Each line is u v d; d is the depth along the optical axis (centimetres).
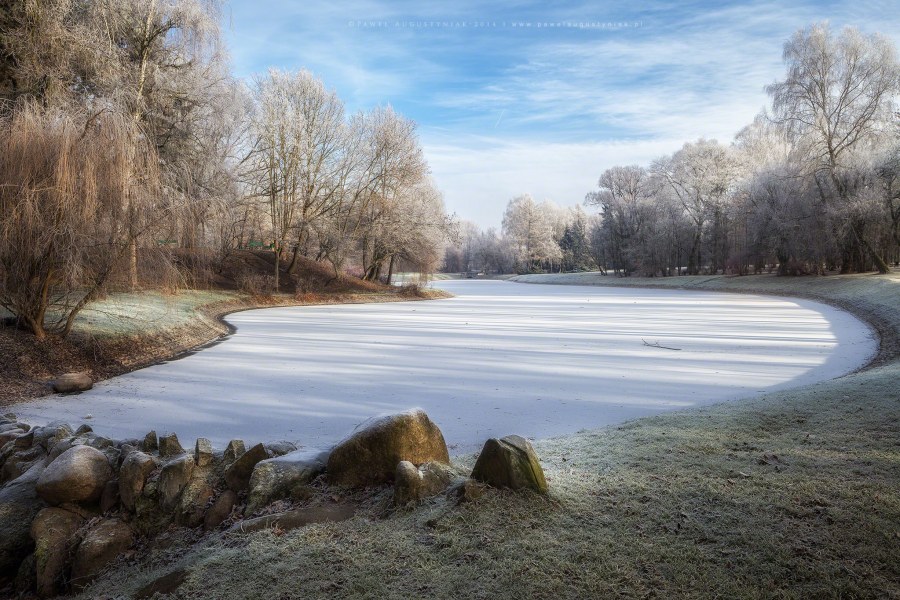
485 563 351
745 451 551
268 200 4284
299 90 4084
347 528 407
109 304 1828
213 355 1627
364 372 1354
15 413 953
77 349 1359
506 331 2258
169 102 2497
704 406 854
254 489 464
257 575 356
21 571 449
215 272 3844
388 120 4456
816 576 326
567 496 440
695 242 6844
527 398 1059
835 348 1653
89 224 1248
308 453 518
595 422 869
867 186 3850
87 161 1224
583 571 340
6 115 1290
